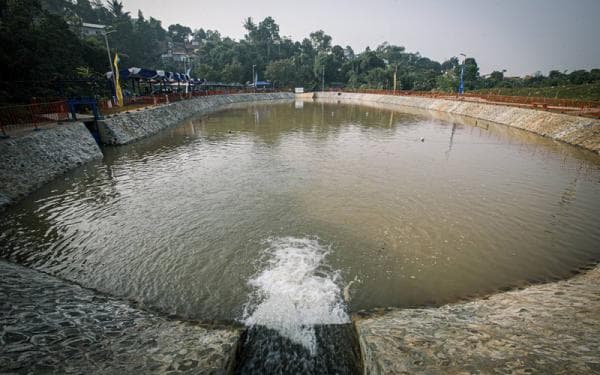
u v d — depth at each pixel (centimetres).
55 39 3606
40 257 1063
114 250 1113
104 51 4703
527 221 1346
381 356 620
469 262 1062
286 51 12625
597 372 526
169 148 2627
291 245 1157
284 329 779
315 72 10962
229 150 2602
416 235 1232
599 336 626
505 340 648
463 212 1437
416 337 682
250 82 10506
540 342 630
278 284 947
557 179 1897
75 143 2145
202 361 620
